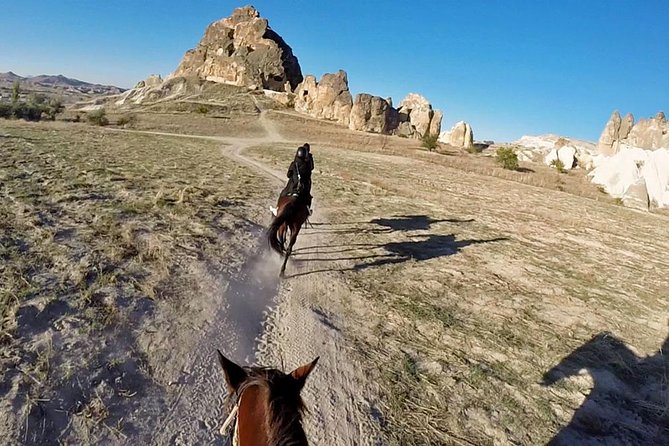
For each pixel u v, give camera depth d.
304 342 7.10
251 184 19.55
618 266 14.70
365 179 27.16
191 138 49.91
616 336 8.84
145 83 133.50
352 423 5.45
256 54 127.81
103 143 28.02
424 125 93.81
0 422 4.25
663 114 74.75
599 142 78.38
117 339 5.84
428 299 9.59
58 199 11.27
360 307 8.80
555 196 32.75
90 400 4.82
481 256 13.59
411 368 6.83
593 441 5.78
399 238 14.47
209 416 5.17
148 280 7.58
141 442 4.57
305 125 81.81
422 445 5.29
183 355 5.99
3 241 7.96
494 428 5.78
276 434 2.32
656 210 37.06
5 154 17.16
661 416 6.41
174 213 11.88
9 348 5.17
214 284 8.12
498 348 7.82
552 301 10.45
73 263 7.55
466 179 35.50
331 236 13.78
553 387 6.84
